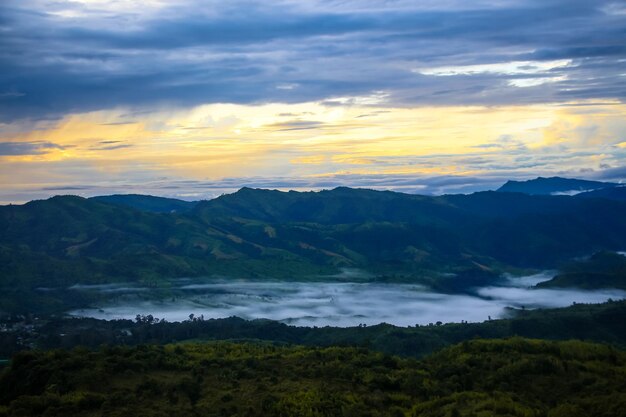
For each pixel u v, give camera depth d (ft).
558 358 258.78
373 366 263.08
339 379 243.60
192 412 208.03
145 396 220.84
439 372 252.01
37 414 206.49
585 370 245.04
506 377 236.63
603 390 222.07
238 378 242.99
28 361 249.14
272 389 230.07
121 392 223.10
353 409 211.82
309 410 208.33
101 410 207.82
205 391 228.43
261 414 208.64
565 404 206.08
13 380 240.94
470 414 202.59
